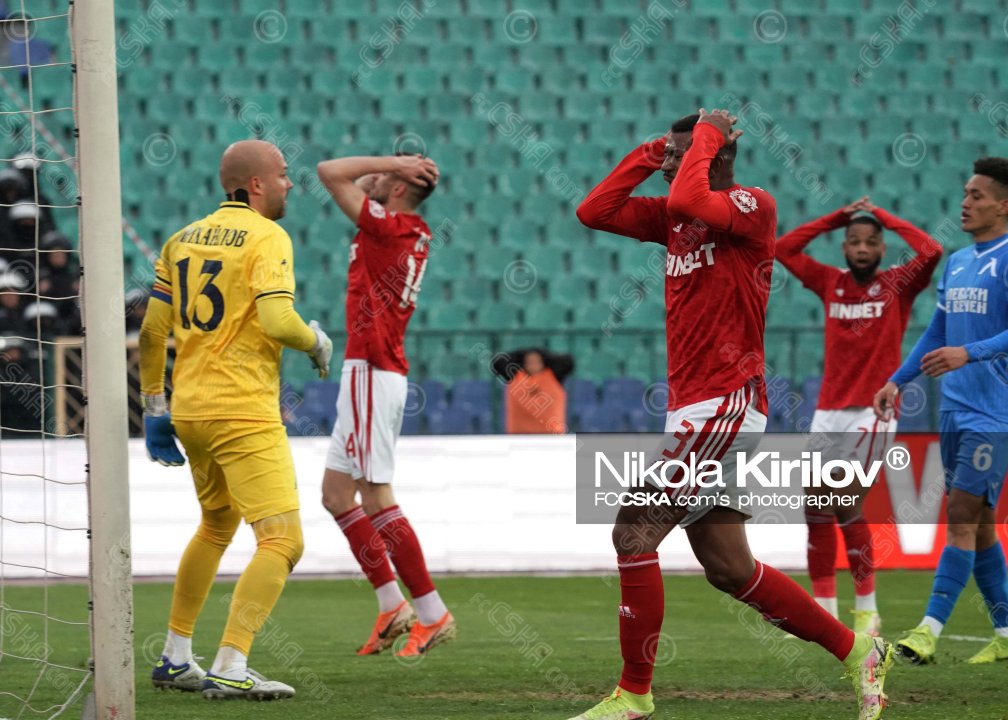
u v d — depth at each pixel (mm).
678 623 26766
